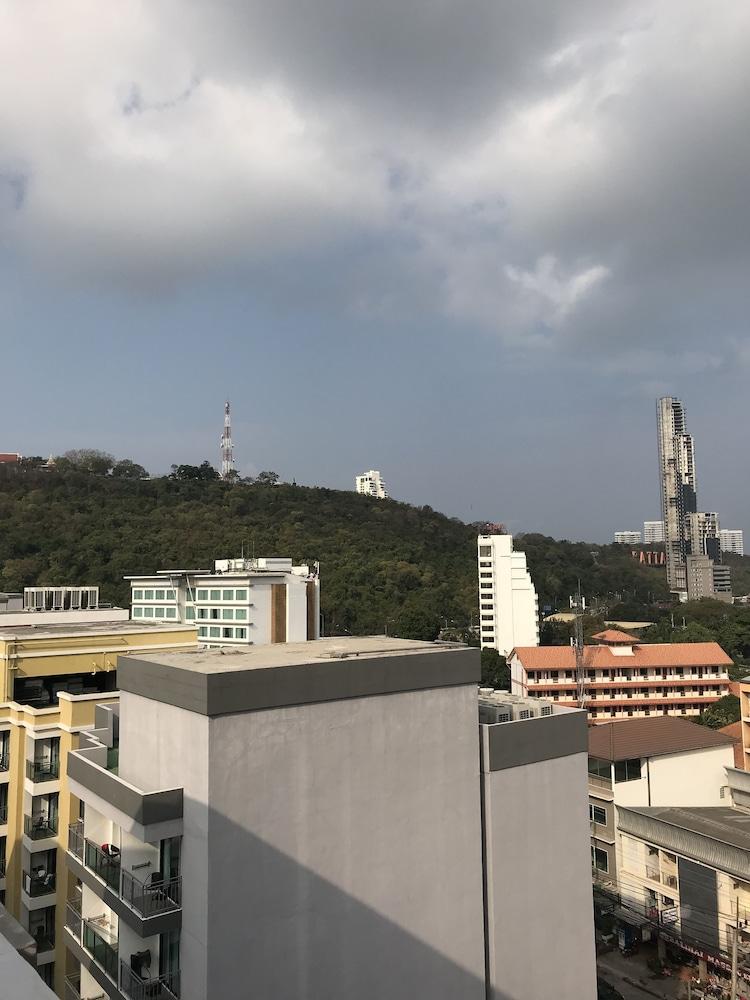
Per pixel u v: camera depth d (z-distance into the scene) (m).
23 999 7.83
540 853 23.69
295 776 18.39
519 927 22.88
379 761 20.06
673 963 35.78
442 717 21.61
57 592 48.94
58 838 29.25
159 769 18.94
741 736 56.59
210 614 88.50
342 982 18.78
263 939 17.52
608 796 43.03
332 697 19.22
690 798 45.00
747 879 32.78
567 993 23.95
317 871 18.56
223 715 17.34
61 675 34.00
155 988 17.62
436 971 20.66
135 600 99.12
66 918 25.17
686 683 89.06
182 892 17.66
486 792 22.61
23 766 30.59
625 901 39.12
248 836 17.48
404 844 20.34
